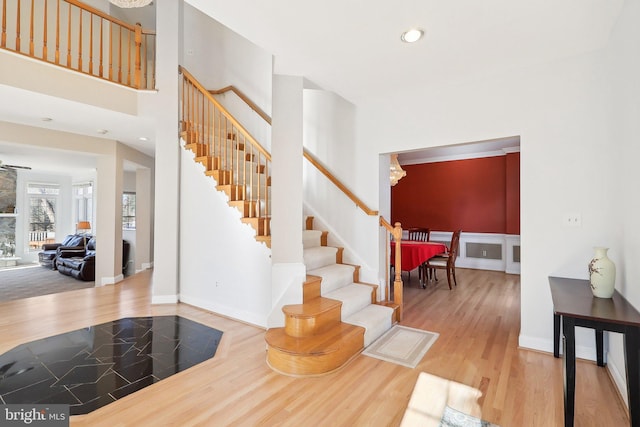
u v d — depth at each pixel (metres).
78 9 4.83
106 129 4.66
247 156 4.42
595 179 2.48
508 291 4.76
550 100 2.66
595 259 2.07
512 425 1.76
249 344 2.86
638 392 1.55
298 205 3.02
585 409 1.89
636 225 1.89
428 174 7.30
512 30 2.18
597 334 2.41
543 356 2.60
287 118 2.97
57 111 3.81
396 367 2.43
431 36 2.25
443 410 1.90
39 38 4.39
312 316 2.59
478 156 6.72
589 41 2.34
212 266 3.76
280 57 2.58
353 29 2.16
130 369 2.40
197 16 5.36
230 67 5.02
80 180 9.23
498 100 2.90
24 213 8.72
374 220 3.71
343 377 2.29
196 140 4.06
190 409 1.91
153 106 4.08
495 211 6.51
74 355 2.62
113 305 4.01
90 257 6.51
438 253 5.12
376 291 3.58
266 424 1.78
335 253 3.83
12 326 3.26
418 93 3.35
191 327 3.27
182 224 4.10
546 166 2.68
